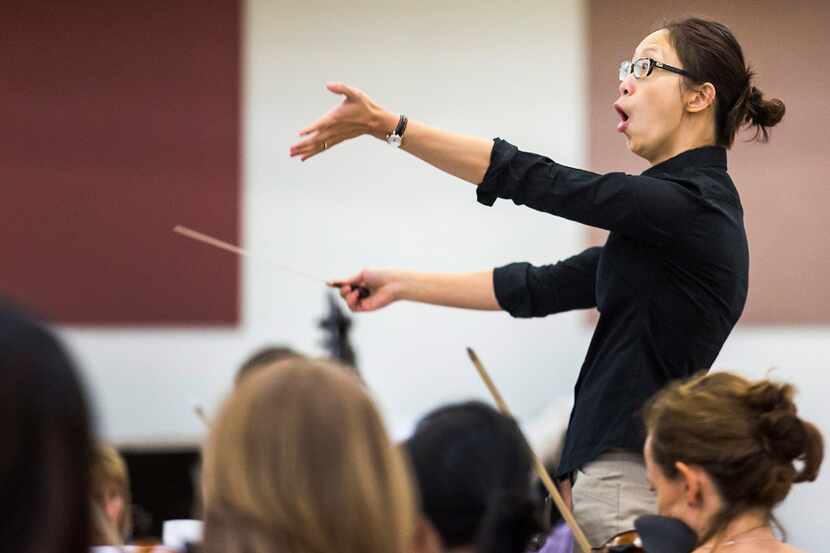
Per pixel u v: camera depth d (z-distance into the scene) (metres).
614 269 8.07
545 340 20.44
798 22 19.67
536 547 7.51
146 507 15.22
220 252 20.11
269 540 4.19
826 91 19.75
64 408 3.28
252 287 20.19
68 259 19.86
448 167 8.07
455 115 20.28
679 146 8.23
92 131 19.86
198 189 20.05
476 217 20.41
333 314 12.87
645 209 7.71
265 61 20.12
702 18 8.41
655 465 6.97
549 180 7.86
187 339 20.06
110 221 19.92
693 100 8.20
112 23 19.86
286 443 4.27
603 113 20.19
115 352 19.92
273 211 20.22
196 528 9.51
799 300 20.08
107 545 7.89
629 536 7.49
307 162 20.22
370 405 4.42
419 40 20.28
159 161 19.98
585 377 8.20
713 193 8.00
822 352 20.05
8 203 19.75
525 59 20.27
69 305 19.88
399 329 20.34
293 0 20.14
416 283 9.32
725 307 8.02
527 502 5.37
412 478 5.28
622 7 20.09
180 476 15.36
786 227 20.02
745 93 8.26
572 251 20.45
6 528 3.23
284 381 4.38
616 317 8.12
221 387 20.08
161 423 19.98
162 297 20.02
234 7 19.98
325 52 20.20
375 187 20.34
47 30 19.73
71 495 3.29
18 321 3.27
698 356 8.00
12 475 3.23
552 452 13.65
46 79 19.75
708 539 6.80
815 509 19.61
